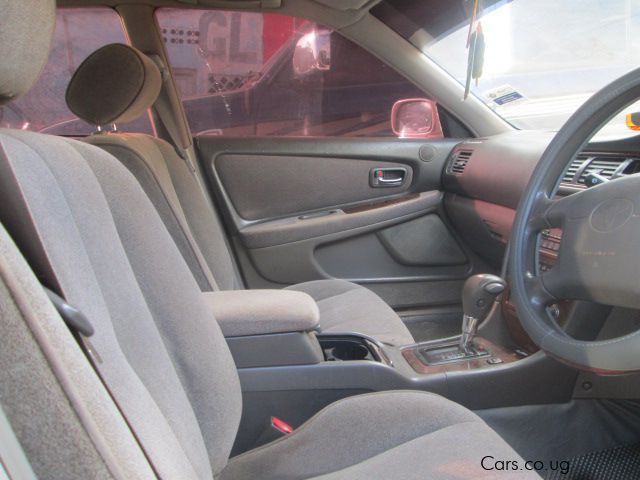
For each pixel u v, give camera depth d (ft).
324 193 8.34
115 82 4.47
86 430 1.49
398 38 8.05
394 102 8.48
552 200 4.33
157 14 7.47
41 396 1.45
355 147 8.29
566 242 4.04
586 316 4.44
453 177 8.23
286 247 8.17
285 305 4.55
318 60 8.30
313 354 4.52
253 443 4.59
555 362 4.84
